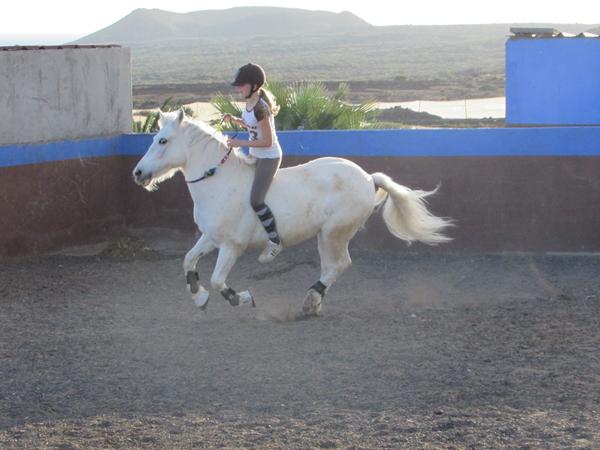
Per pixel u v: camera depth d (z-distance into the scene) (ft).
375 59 540.11
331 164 28.86
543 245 38.52
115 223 43.29
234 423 19.80
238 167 27.50
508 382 22.08
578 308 29.68
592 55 63.93
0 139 37.81
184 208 42.52
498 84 229.45
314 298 28.86
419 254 39.34
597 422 19.12
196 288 27.81
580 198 37.93
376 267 37.09
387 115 125.29
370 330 27.37
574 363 23.56
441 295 32.27
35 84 39.19
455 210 39.19
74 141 40.91
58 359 24.82
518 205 38.55
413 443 18.28
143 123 53.93
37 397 21.84
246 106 27.43
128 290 33.55
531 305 30.35
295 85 52.26
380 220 39.81
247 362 24.29
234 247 27.61
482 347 25.31
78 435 19.27
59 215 40.34
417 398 21.17
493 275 35.27
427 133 39.06
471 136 38.60
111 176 42.93
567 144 37.76
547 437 18.35
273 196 27.63
